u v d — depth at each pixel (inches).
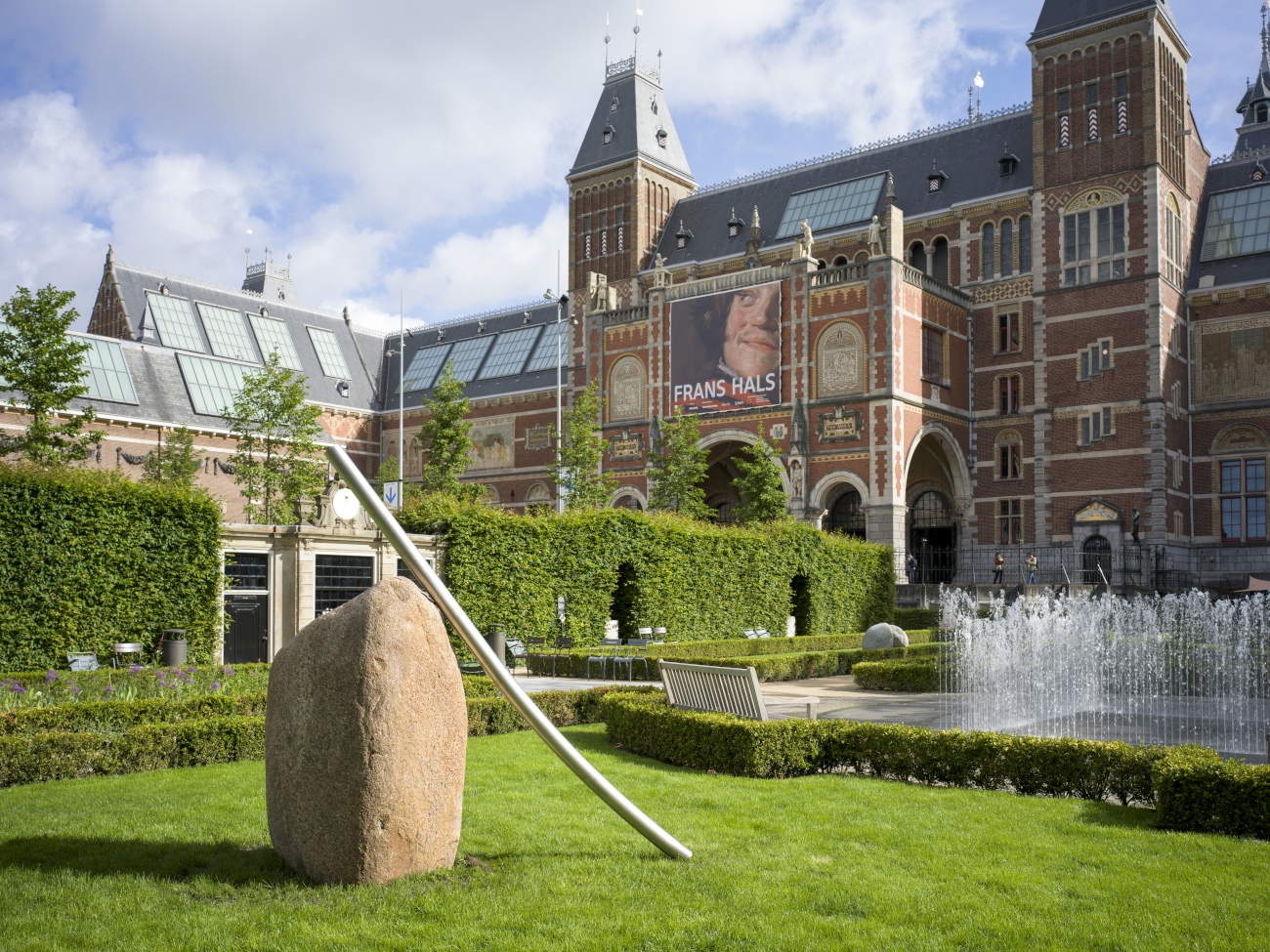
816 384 1887.3
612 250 2496.3
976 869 320.5
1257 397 1828.2
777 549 1403.8
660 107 2591.0
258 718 514.6
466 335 2984.7
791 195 2349.9
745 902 286.8
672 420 2070.6
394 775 298.2
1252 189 1957.4
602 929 265.4
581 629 1131.9
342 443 2815.0
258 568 900.6
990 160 2078.0
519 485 2578.7
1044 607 1374.3
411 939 255.8
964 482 1989.4
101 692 621.6
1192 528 1873.8
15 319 1166.3
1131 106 1836.9
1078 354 1876.2
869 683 928.9
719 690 539.8
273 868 309.4
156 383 2277.3
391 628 301.6
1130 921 274.2
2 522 724.0
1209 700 817.5
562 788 437.4
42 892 287.0
